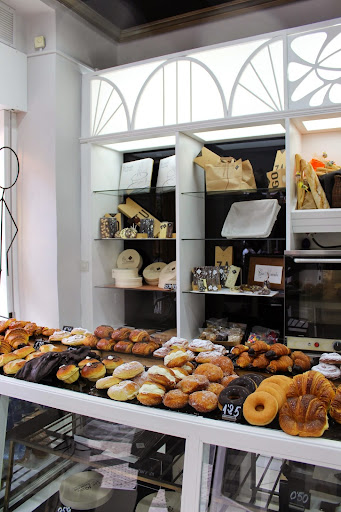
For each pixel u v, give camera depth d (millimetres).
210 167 2945
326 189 2594
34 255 3203
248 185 2941
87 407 1221
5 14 2994
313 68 2539
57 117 3096
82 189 3334
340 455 906
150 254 3523
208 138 3139
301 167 2662
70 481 1265
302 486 966
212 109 2871
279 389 1082
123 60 3611
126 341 1626
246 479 1011
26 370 1404
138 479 1165
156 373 1230
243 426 1016
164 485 1113
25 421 1382
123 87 3180
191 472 1038
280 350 1397
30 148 3189
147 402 1152
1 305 3203
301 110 2541
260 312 3123
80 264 3342
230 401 1070
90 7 3191
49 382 1375
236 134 3004
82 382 1370
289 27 2928
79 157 3328
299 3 2879
